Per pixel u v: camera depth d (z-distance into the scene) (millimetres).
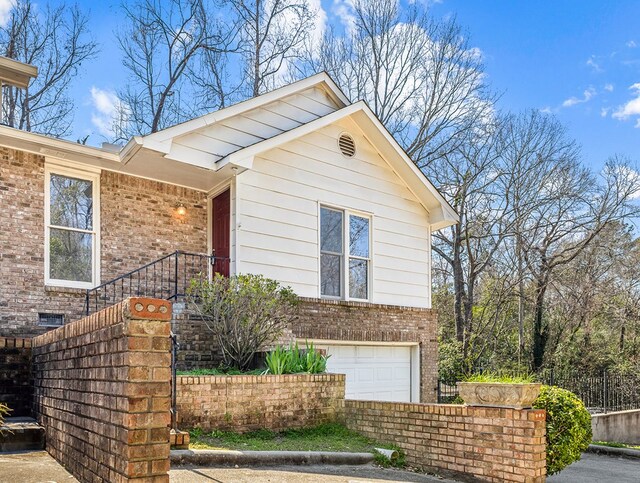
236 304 9398
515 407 6734
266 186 11672
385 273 13719
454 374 20250
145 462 3621
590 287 25844
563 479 8562
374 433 8344
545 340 24578
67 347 5355
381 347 13539
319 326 12008
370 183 13680
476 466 6984
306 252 12148
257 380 8195
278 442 7719
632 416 14992
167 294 11469
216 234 12016
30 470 4961
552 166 25797
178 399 7504
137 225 11297
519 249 25641
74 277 10461
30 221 9969
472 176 25359
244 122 11727
